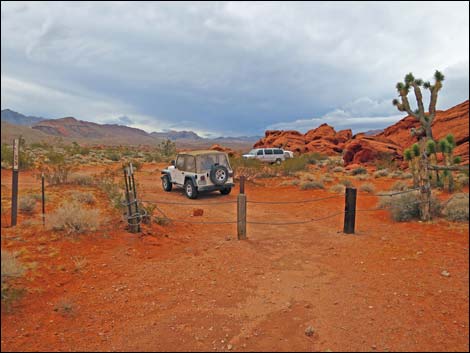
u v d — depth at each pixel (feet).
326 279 19.42
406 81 39.22
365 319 14.84
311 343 13.10
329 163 109.50
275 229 31.71
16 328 13.33
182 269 20.40
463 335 13.50
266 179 70.95
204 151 49.34
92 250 21.91
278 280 19.22
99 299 16.20
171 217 34.65
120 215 29.09
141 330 13.79
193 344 12.92
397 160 99.91
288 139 166.61
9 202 30.25
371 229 31.14
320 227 32.60
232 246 25.34
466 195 34.73
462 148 81.66
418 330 13.92
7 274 15.90
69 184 42.96
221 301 16.52
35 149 112.78
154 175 76.59
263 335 13.62
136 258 21.68
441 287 17.72
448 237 26.35
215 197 49.19
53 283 17.22
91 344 12.74
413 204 33.53
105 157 121.49
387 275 19.70
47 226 23.71
